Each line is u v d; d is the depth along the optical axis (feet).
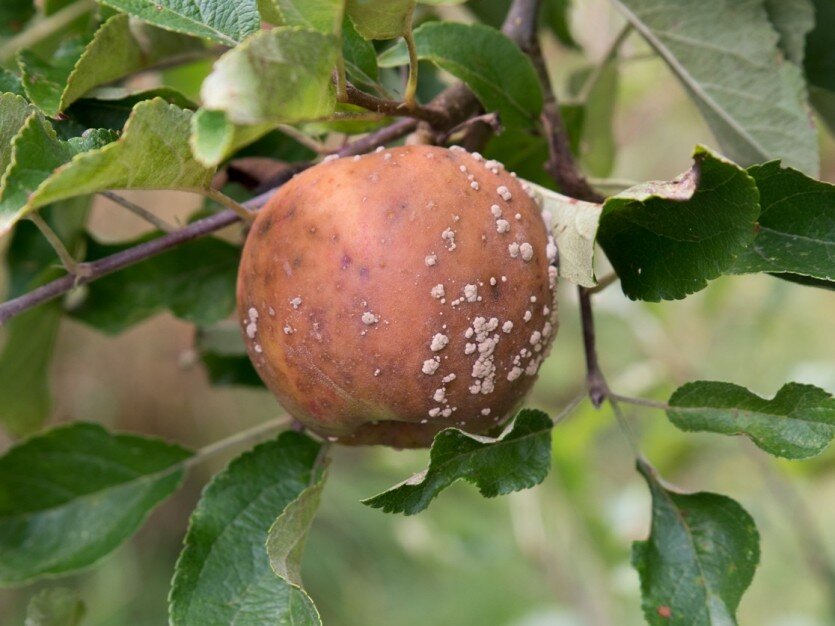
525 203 1.43
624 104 3.07
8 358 1.80
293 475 1.54
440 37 1.54
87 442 1.69
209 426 4.63
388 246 1.37
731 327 2.84
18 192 1.32
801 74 1.62
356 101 1.38
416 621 3.97
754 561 1.45
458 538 2.64
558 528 2.34
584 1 2.40
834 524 3.13
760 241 1.42
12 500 1.67
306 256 1.38
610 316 2.69
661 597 1.45
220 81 1.24
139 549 4.33
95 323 1.79
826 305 3.66
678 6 1.64
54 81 1.52
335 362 1.38
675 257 1.40
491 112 1.56
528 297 1.40
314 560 4.08
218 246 1.76
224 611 1.47
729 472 3.29
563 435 2.31
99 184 1.31
